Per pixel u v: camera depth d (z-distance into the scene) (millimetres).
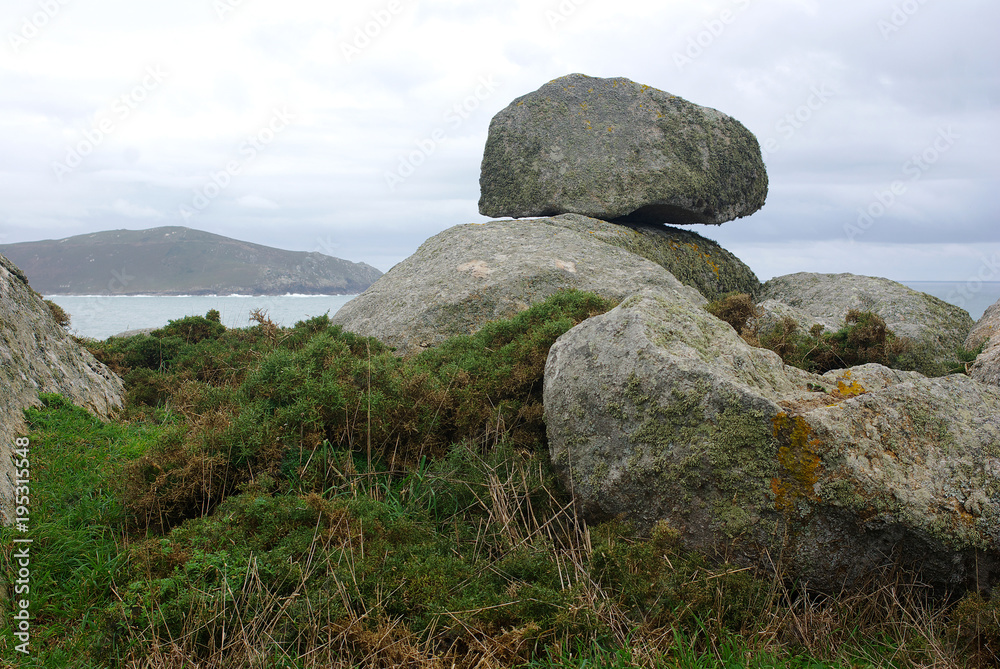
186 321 9773
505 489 4473
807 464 3492
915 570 3488
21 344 5992
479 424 5285
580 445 4336
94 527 4195
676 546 3781
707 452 3727
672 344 4203
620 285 8656
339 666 2922
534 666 2990
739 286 12125
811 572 3551
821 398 3943
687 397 3848
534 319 6582
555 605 3287
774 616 3314
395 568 3582
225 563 3477
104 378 7414
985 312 8633
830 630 3293
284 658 2963
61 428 5359
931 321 8859
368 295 9977
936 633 3242
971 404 3914
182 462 4625
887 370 4586
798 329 7656
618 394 4160
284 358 6016
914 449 3627
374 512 4156
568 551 3924
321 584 3438
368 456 4895
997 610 3098
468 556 3980
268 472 4637
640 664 2902
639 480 3967
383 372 5785
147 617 3178
